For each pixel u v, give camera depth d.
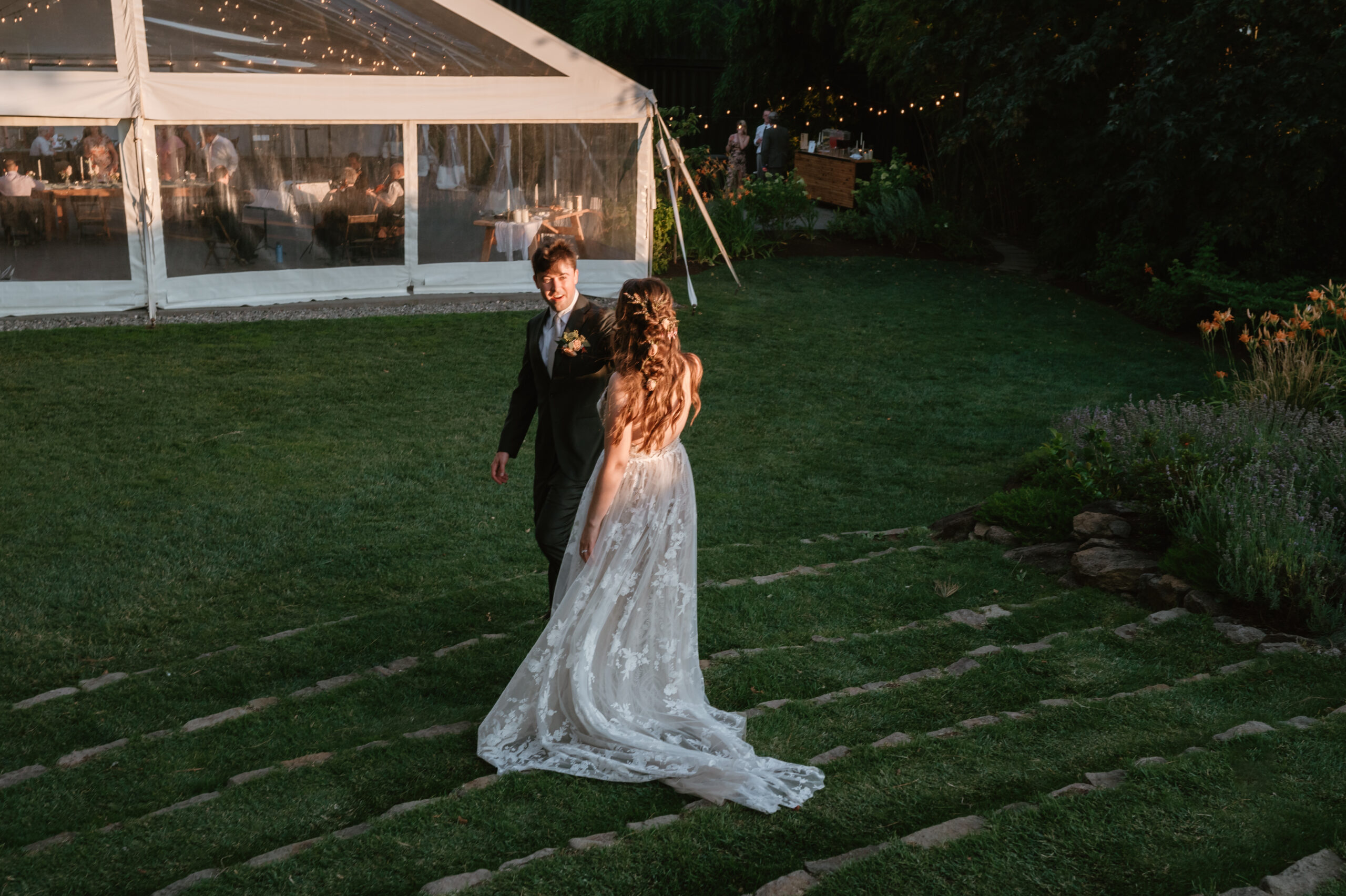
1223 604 4.38
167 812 2.85
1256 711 3.35
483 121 11.78
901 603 4.77
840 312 12.48
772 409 8.83
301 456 7.14
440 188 11.93
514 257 12.45
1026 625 4.39
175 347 9.73
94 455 7.00
